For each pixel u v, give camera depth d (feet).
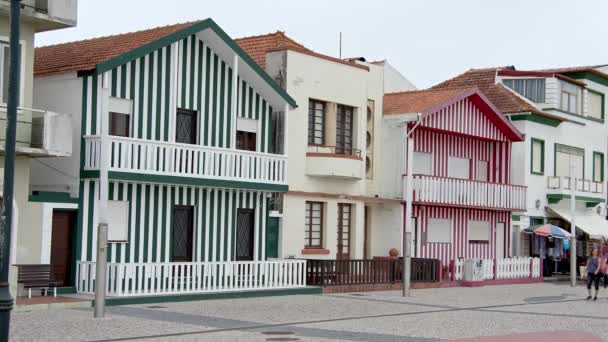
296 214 104.73
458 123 125.80
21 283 74.08
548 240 146.00
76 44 95.61
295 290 92.79
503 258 130.11
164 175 83.92
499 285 122.52
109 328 59.26
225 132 93.50
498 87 147.23
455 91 125.29
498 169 136.98
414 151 121.29
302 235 105.40
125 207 84.23
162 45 85.61
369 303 85.56
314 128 107.86
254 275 90.27
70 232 80.74
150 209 86.28
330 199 109.19
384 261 104.99
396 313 76.48
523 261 130.52
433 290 107.65
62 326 59.72
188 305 78.02
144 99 85.35
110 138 79.56
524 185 139.03
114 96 82.94
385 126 119.14
